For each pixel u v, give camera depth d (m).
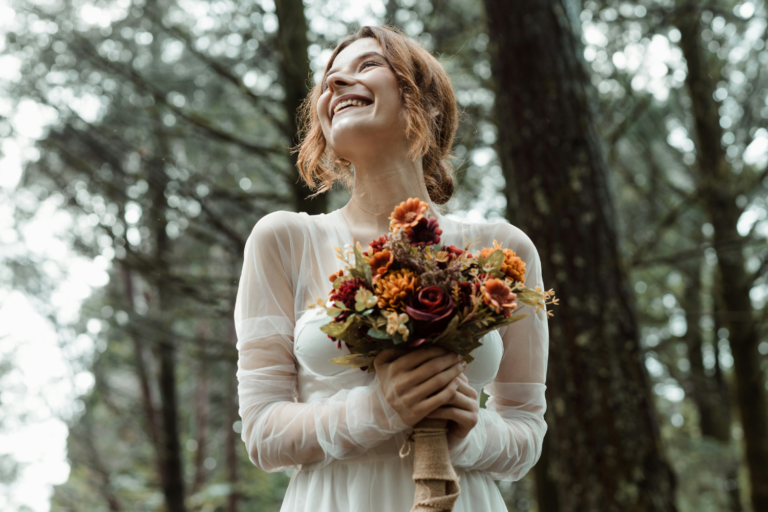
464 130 7.06
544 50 4.80
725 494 12.04
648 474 4.25
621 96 7.88
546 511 7.44
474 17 8.04
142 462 13.81
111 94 7.80
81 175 7.22
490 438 1.87
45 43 7.27
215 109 8.81
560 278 4.56
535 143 4.72
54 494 14.55
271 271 1.95
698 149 10.38
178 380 13.44
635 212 10.91
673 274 13.31
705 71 10.12
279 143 6.82
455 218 2.24
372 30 2.14
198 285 6.82
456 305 1.64
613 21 7.33
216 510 14.70
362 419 1.69
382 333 1.61
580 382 4.42
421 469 1.65
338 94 2.03
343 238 2.03
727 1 9.65
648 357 10.70
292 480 1.91
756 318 10.30
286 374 1.90
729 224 10.22
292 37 6.36
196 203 6.69
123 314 8.37
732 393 10.83
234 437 14.50
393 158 2.05
